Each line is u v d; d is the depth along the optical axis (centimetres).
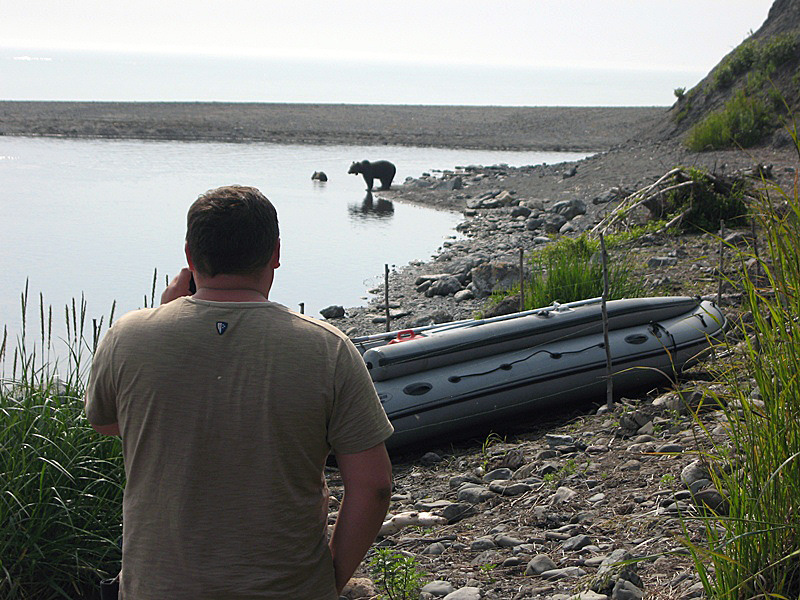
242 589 213
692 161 2550
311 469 222
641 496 522
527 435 770
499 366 796
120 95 10612
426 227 2327
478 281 1496
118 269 1712
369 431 223
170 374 215
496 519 545
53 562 466
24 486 458
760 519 327
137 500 222
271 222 232
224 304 221
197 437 214
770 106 2647
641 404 776
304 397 214
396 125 5534
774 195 1611
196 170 3372
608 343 780
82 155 3728
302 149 4372
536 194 2673
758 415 355
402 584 423
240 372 215
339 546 229
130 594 222
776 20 3159
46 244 1941
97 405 234
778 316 359
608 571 398
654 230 1620
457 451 755
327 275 1723
